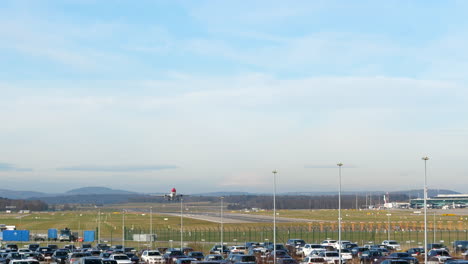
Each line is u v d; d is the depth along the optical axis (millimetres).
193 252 89188
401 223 190375
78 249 111000
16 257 86875
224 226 191375
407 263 72938
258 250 101250
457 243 114062
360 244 126250
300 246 112625
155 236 144625
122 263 76000
